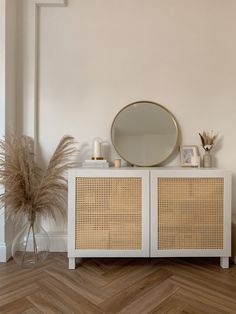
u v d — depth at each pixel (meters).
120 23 2.14
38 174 1.98
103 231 1.76
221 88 2.14
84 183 1.76
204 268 1.79
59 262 1.89
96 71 2.15
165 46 2.14
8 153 1.82
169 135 2.14
